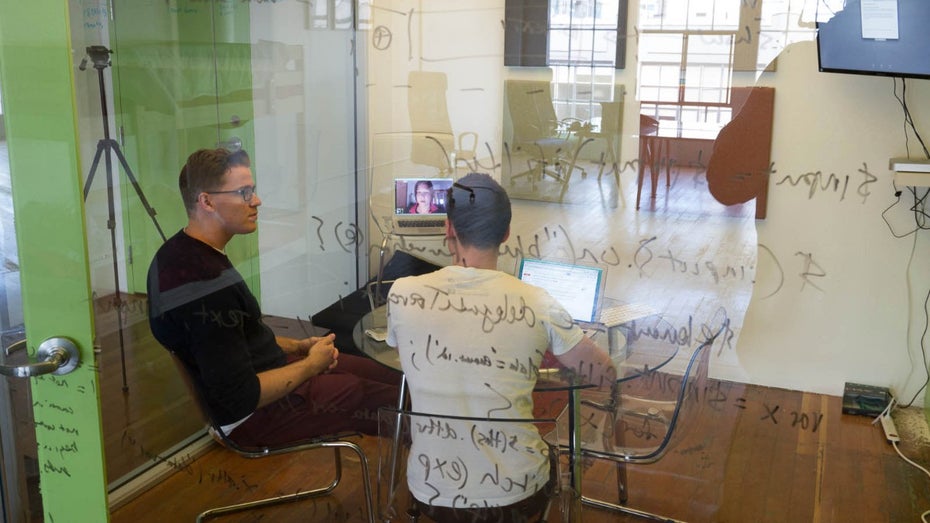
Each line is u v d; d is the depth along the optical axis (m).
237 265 1.93
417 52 1.78
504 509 1.26
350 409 1.76
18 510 1.67
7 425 1.63
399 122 1.80
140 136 1.82
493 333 1.40
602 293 1.70
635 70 1.64
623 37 1.64
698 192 1.65
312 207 1.88
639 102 1.66
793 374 1.78
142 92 1.81
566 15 1.67
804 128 1.62
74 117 1.24
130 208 1.79
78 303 1.32
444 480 1.27
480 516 1.27
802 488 1.72
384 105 1.82
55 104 1.24
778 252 1.69
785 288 1.70
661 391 1.65
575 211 1.69
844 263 1.68
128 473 1.89
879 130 1.58
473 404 1.40
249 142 1.90
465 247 1.46
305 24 1.85
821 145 1.62
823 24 1.54
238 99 1.91
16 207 1.29
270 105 1.88
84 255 1.30
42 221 1.29
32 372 1.30
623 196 1.68
